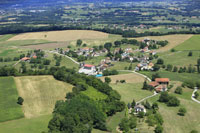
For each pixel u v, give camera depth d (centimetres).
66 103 18162
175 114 18862
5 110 17762
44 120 16525
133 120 17212
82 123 16038
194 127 17125
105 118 17538
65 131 15250
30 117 17088
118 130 16612
